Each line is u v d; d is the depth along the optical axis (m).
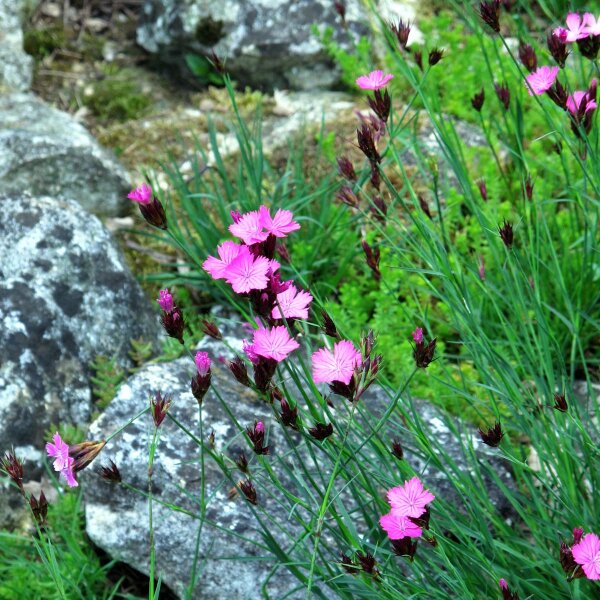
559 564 0.51
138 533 0.62
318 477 0.62
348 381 0.39
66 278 0.76
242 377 0.42
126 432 0.64
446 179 0.83
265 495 0.62
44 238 0.77
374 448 0.50
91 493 0.63
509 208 0.77
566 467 0.53
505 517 0.61
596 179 0.54
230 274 0.40
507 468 0.64
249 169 0.84
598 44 0.52
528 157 0.85
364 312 0.81
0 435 0.67
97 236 0.80
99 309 0.77
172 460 0.63
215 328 0.46
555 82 0.51
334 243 0.84
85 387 0.74
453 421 0.67
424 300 0.80
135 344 0.78
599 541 0.39
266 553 0.60
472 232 0.79
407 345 0.72
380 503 0.47
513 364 0.69
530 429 0.55
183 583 0.61
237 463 0.46
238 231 0.41
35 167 0.89
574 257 0.77
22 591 0.60
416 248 0.55
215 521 0.61
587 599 0.49
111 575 0.65
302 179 0.89
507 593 0.41
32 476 0.68
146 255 0.90
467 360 0.75
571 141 0.60
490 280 0.75
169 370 0.69
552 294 0.76
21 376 0.70
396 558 0.56
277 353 0.39
